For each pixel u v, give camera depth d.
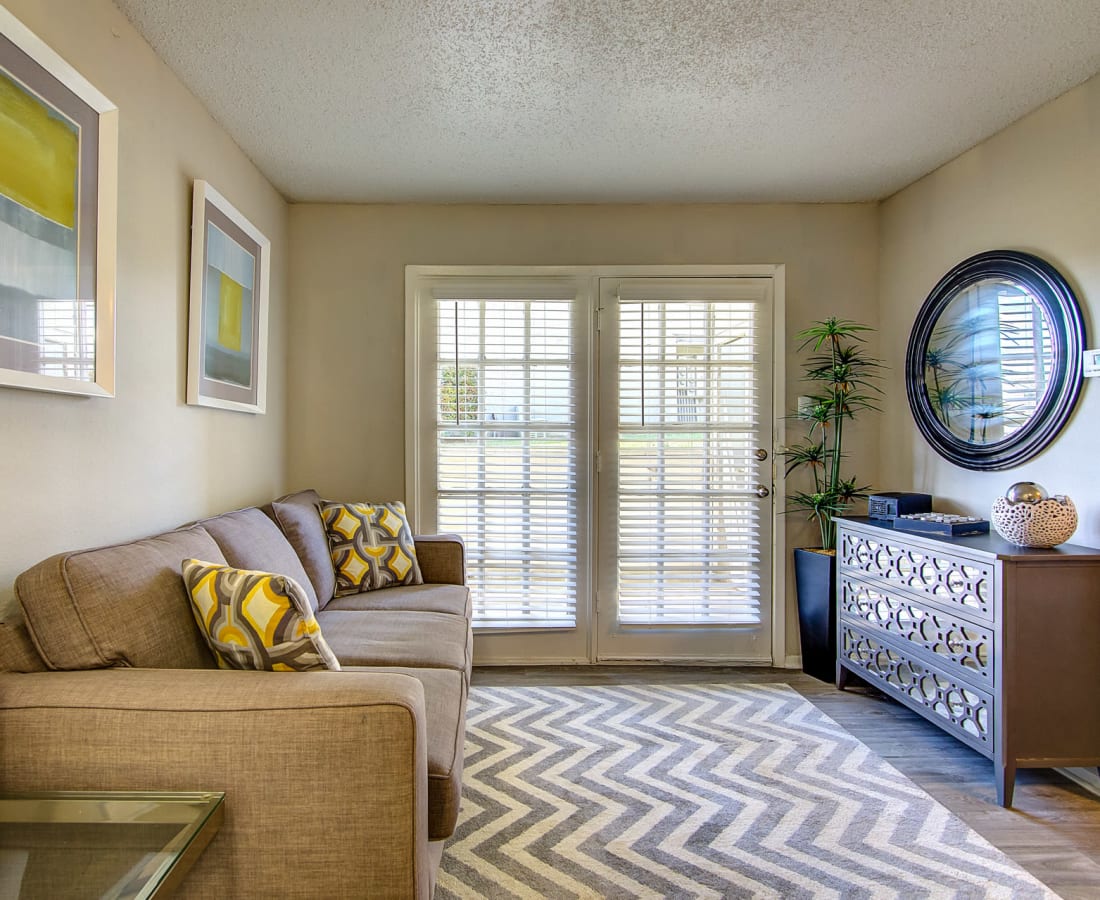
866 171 2.80
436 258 3.15
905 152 2.60
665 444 3.17
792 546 3.19
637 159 2.67
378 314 3.15
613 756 2.17
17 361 1.31
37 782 1.08
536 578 3.14
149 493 1.87
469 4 1.69
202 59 1.93
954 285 2.61
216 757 1.08
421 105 2.23
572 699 2.69
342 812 1.09
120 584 1.29
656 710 2.57
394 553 2.64
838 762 2.14
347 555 2.54
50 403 1.46
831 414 3.08
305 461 3.13
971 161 2.57
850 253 3.19
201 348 2.11
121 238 1.72
